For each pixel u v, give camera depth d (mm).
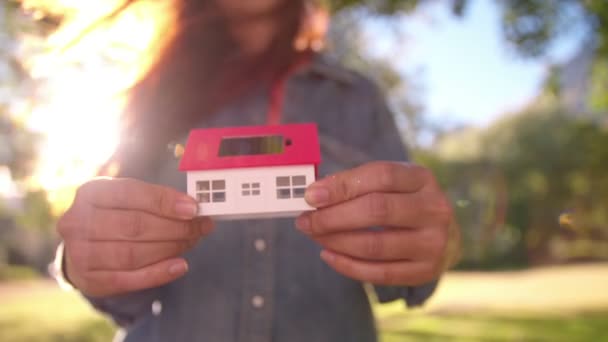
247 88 472
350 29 1812
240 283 437
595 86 2576
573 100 7074
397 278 359
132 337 444
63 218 341
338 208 343
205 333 430
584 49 1935
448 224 357
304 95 484
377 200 340
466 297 4211
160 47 451
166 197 335
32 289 5090
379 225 347
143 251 339
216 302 434
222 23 475
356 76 515
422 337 2479
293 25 498
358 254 353
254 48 491
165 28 451
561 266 7762
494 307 3533
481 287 5152
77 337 2332
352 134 487
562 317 3055
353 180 342
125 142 446
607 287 4543
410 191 351
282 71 485
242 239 442
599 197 6730
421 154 2541
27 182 738
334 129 482
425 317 3045
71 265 350
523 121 7941
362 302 452
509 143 7750
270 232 442
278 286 438
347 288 445
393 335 2520
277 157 355
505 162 7598
